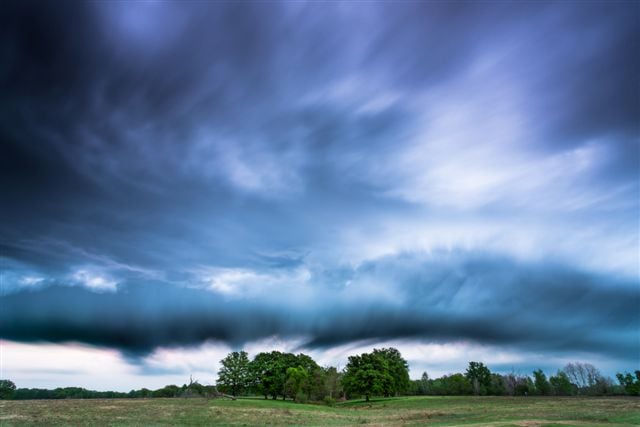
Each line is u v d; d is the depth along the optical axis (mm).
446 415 52062
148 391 147875
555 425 30844
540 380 136125
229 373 106688
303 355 119562
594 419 36656
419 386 149875
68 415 47531
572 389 132500
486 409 60406
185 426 40375
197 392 116875
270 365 105812
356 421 47562
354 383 107875
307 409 67938
